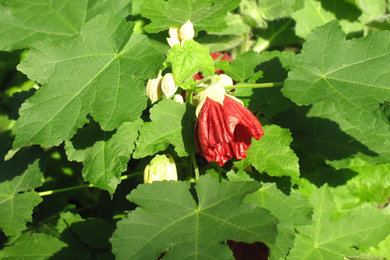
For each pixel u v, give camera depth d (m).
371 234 0.39
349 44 0.34
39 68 0.33
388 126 0.31
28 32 0.41
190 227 0.30
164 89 0.35
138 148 0.33
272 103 0.38
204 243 0.29
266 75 0.39
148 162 0.39
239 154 0.32
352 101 0.32
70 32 0.41
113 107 0.32
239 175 0.34
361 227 0.39
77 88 0.33
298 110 0.41
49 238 0.37
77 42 0.34
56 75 0.33
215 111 0.32
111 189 0.33
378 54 0.33
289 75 0.34
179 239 0.29
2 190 0.37
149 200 0.31
